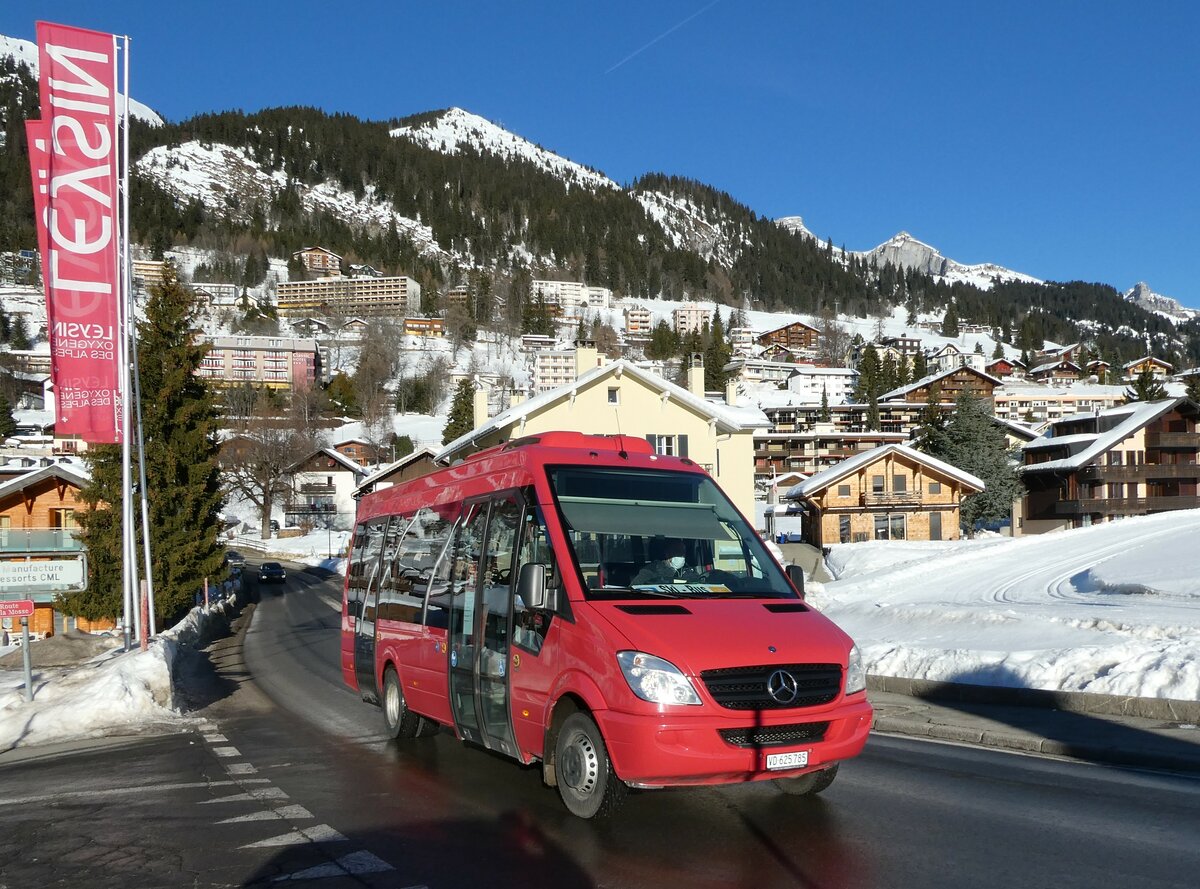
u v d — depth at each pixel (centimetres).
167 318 3391
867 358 17150
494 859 609
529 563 724
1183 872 543
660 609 687
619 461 849
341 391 15388
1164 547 3184
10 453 9756
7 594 1405
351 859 620
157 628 3175
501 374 18150
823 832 643
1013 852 588
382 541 1197
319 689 1691
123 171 1961
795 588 786
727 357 18338
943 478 6456
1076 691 1090
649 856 602
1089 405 14925
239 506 10825
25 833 721
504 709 791
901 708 1172
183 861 630
